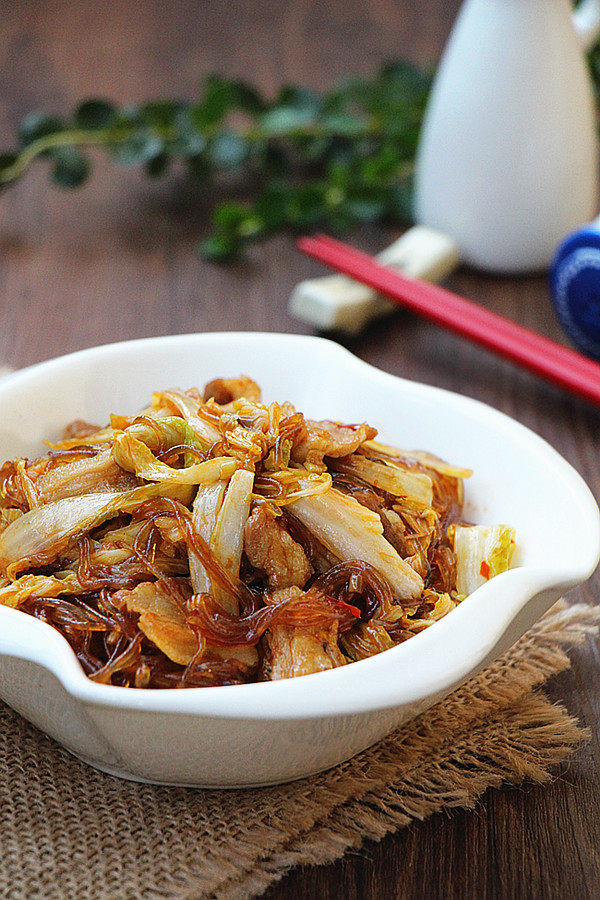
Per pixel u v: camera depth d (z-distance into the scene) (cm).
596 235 90
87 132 113
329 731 59
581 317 93
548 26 98
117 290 103
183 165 128
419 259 100
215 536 64
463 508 72
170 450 66
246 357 76
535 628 72
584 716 69
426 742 67
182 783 64
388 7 171
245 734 58
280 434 66
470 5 100
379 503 68
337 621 63
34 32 158
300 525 65
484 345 90
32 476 68
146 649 63
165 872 62
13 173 109
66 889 61
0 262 106
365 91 122
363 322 97
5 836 63
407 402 73
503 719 69
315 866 63
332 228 116
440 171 103
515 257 105
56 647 58
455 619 60
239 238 108
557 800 66
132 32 159
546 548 67
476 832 65
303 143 122
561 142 100
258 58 150
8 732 67
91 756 64
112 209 118
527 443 70
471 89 99
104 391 74
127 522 66
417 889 63
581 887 63
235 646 62
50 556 65
